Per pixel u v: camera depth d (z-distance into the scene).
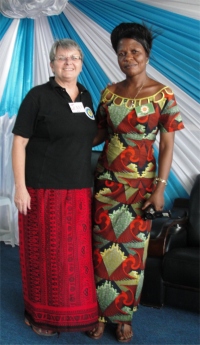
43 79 3.89
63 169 2.36
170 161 2.41
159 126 2.43
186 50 3.33
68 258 2.39
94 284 2.48
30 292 2.49
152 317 2.83
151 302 2.96
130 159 2.37
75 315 2.41
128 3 3.47
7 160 3.98
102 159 2.49
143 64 2.32
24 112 2.34
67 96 2.36
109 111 2.37
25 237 2.47
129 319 2.50
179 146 3.47
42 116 2.33
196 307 2.85
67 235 2.38
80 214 2.40
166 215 2.41
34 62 3.88
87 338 2.54
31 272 2.47
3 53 3.84
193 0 3.24
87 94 2.48
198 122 3.40
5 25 3.77
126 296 2.47
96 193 2.48
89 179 2.44
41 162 2.38
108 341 2.52
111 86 2.44
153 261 2.91
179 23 3.31
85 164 2.41
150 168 2.41
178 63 3.38
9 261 3.71
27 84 3.94
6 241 4.07
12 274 3.45
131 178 2.38
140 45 2.29
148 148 2.38
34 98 2.34
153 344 2.50
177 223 3.08
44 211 2.38
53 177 2.37
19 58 3.87
